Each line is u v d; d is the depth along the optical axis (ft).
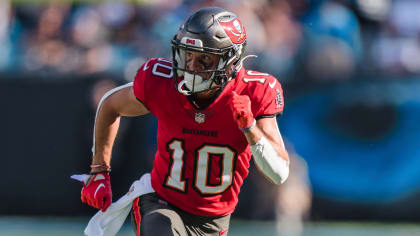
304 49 86.58
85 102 84.58
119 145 82.53
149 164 82.64
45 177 85.56
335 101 80.18
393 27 92.73
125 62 91.66
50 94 85.15
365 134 79.71
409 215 79.87
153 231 39.24
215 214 41.68
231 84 39.50
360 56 88.69
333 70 84.07
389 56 89.61
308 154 80.69
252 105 39.11
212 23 38.27
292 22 91.25
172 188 41.16
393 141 79.36
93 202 42.98
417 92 78.79
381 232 76.23
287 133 81.00
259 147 37.24
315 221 81.15
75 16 97.55
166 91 39.78
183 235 40.52
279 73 84.33
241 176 41.63
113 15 96.73
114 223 43.68
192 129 39.86
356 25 91.25
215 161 40.29
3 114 85.76
